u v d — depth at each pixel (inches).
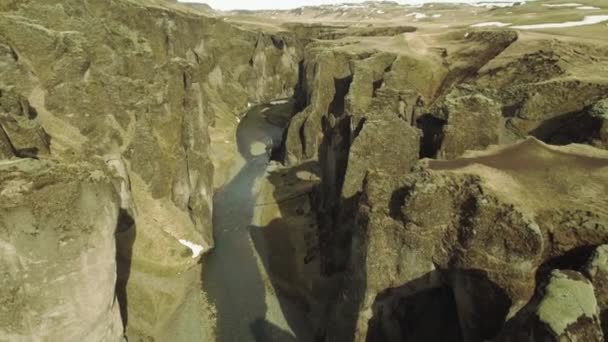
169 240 1854.1
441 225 997.2
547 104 1744.6
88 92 1892.2
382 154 1534.2
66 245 856.9
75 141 1771.7
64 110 1820.9
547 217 928.9
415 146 1526.8
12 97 1546.5
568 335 625.0
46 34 1846.7
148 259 1742.1
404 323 1083.3
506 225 894.4
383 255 1064.8
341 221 1625.2
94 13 2657.5
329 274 1688.0
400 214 1031.0
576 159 1170.0
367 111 1831.9
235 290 1712.6
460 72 2849.4
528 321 689.0
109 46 2281.0
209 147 2827.3
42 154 1471.5
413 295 1056.2
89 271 908.6
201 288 1717.5
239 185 2751.0
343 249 1641.2
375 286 1074.7
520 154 1197.1
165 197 2028.8
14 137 1405.0
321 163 2711.6
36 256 828.6
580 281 693.9
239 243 2058.3
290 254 1924.2
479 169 1099.9
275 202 2461.9
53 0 2268.7
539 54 2258.9
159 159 2021.4
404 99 2037.4
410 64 2908.5
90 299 926.4
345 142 1941.4
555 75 2025.1
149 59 2465.6
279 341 1464.1
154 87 2183.8
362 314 1089.4
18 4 2080.5
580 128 1497.3
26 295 839.7
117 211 987.9
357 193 1563.7
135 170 1951.3
